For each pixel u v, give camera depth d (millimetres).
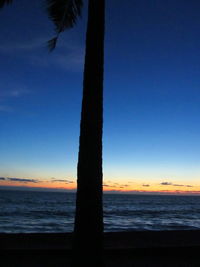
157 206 82250
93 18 6043
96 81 5762
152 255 7379
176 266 6605
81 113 5711
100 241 5211
